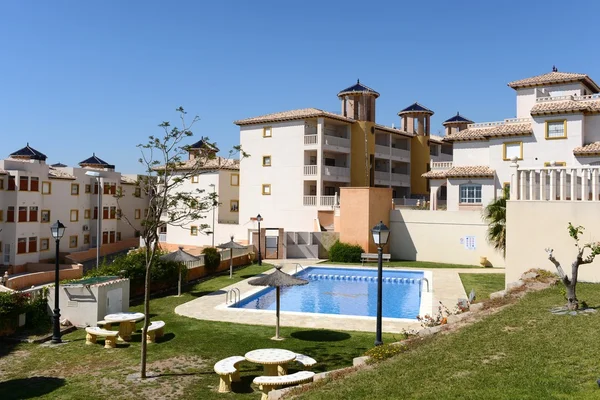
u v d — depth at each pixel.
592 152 35.69
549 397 8.49
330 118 50.47
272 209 51.97
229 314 21.84
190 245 57.53
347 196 42.72
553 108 37.88
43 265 47.28
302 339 17.72
